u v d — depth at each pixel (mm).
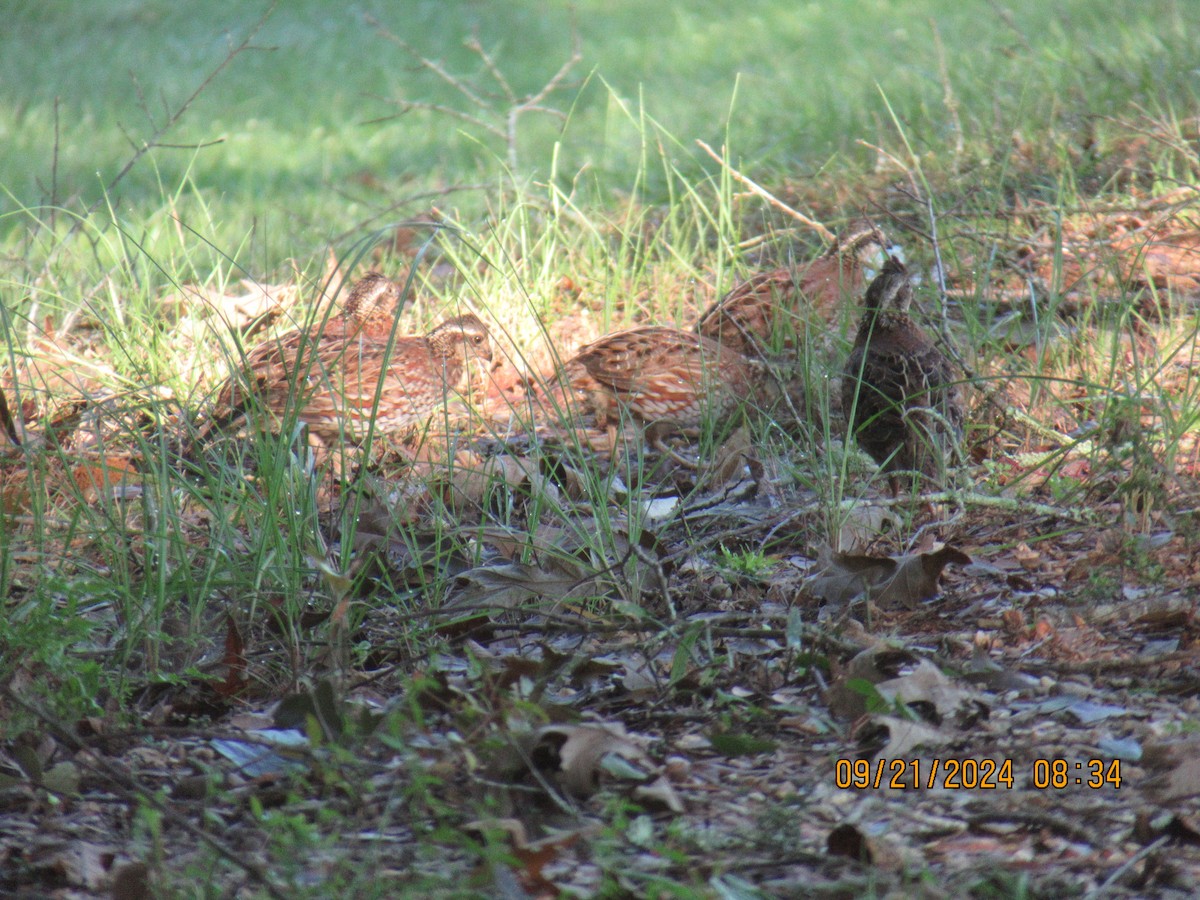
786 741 7102
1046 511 9328
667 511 10906
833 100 24031
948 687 7160
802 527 10188
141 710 7961
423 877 5703
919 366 10586
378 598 9297
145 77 33625
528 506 10766
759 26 34469
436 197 20469
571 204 16438
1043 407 11836
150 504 9781
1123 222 15734
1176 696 7289
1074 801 6332
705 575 9438
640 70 32094
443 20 38156
